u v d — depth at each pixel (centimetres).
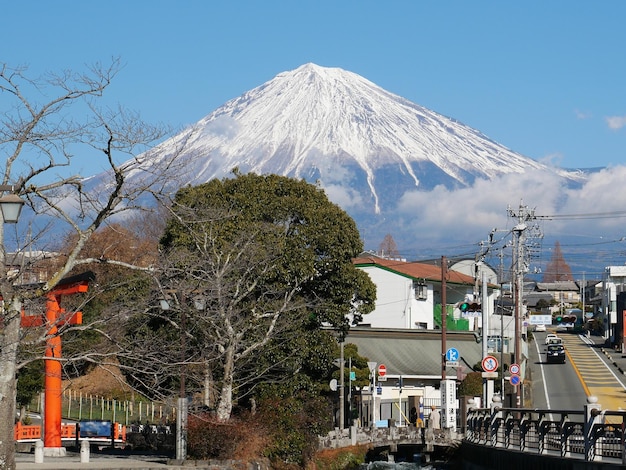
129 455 4847
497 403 4778
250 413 4762
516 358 7812
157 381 3584
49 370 4469
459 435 6091
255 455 4359
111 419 6806
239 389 5256
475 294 8406
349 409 6519
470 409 5375
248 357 4919
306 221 5275
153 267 3588
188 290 3966
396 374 7850
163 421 6444
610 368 11219
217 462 4131
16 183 2844
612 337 15262
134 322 4197
